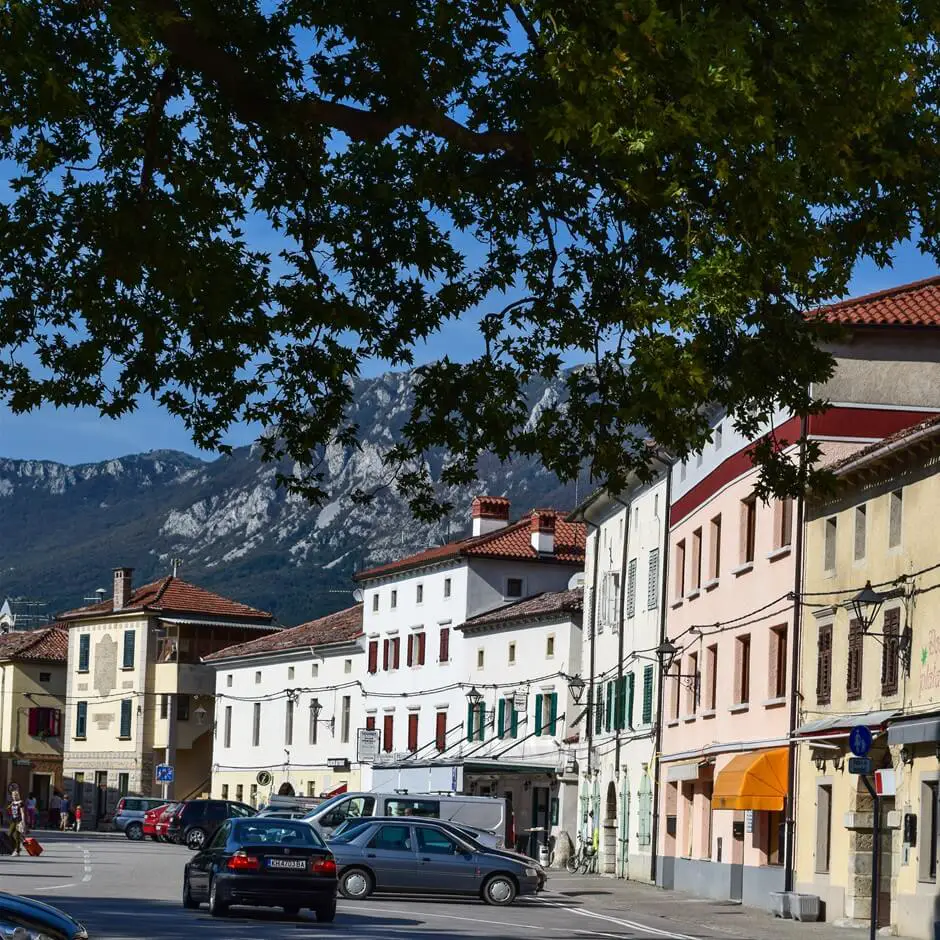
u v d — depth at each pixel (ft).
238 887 109.81
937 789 119.03
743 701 164.14
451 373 75.92
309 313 74.64
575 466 76.48
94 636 393.09
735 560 166.50
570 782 243.60
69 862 192.44
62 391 77.66
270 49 64.08
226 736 366.02
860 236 69.26
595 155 65.16
